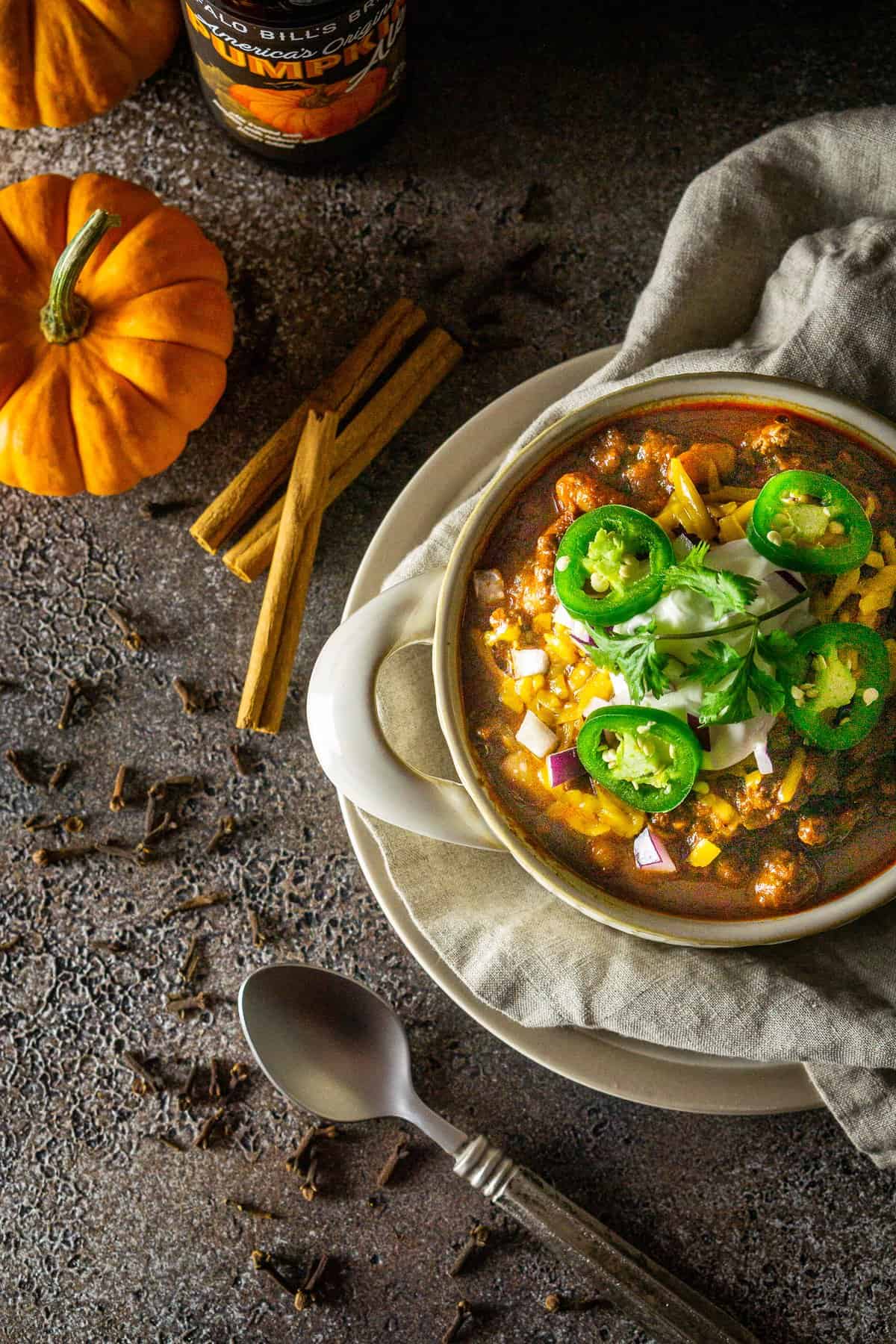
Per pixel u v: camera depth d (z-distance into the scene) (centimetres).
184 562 53
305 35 47
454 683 44
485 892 48
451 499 50
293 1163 52
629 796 42
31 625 53
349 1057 52
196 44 48
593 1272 50
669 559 42
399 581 48
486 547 44
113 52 51
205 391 51
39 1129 53
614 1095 48
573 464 44
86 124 53
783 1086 48
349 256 53
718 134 53
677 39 53
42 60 51
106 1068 53
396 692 48
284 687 52
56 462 50
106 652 53
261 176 53
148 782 53
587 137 53
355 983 52
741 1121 52
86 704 53
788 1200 52
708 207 49
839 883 44
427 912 48
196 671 53
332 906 53
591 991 47
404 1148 52
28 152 53
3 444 50
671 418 44
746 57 53
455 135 53
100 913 53
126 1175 53
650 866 43
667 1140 52
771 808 43
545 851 44
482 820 44
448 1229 52
